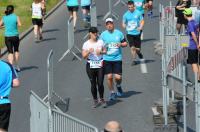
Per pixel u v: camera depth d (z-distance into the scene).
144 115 29.73
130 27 40.44
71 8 54.78
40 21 50.69
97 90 33.97
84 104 32.25
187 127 27.20
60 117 21.22
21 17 60.91
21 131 28.33
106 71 32.06
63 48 47.72
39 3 50.88
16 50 41.38
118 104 31.81
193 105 29.80
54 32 54.56
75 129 20.62
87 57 31.05
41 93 34.97
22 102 33.12
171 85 25.19
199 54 33.12
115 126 15.62
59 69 40.91
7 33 41.03
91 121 29.28
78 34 53.25
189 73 36.84
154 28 53.81
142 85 35.62
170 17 41.66
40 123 22.75
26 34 53.44
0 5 67.06
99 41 30.89
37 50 47.47
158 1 68.69
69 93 34.66
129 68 40.06
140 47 42.72
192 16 34.88
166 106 26.64
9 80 23.41
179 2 44.72
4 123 23.44
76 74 39.41
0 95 23.33
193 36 33.00
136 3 47.72
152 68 39.78
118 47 31.98
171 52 27.64
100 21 59.00
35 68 41.62
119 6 66.88
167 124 26.55
